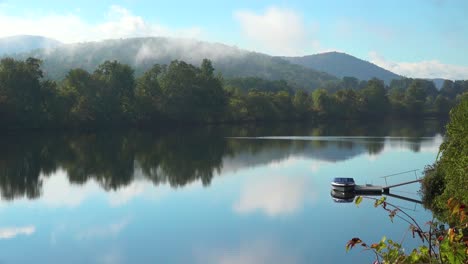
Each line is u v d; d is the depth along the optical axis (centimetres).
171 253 3191
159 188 5456
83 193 5216
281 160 7619
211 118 16088
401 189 5162
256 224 3866
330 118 18975
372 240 3344
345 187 4919
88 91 13375
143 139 10994
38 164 7256
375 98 19988
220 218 4069
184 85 15350
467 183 2747
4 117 10938
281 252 3153
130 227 3850
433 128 14638
